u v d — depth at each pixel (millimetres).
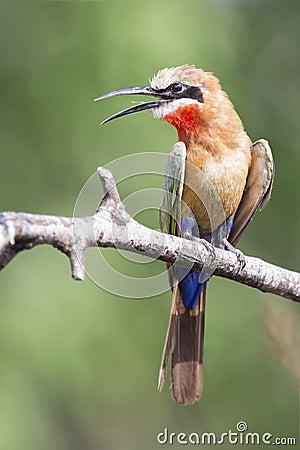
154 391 12742
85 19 12703
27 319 11500
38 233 6129
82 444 13156
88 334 11641
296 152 14586
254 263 8219
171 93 9562
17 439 11055
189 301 8891
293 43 15750
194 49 12430
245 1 14742
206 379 12719
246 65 13977
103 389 12109
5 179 12695
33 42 13031
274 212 14141
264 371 12648
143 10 12391
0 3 13336
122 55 12328
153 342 12031
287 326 11289
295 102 15266
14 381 11289
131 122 12289
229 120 9406
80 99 12508
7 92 12914
